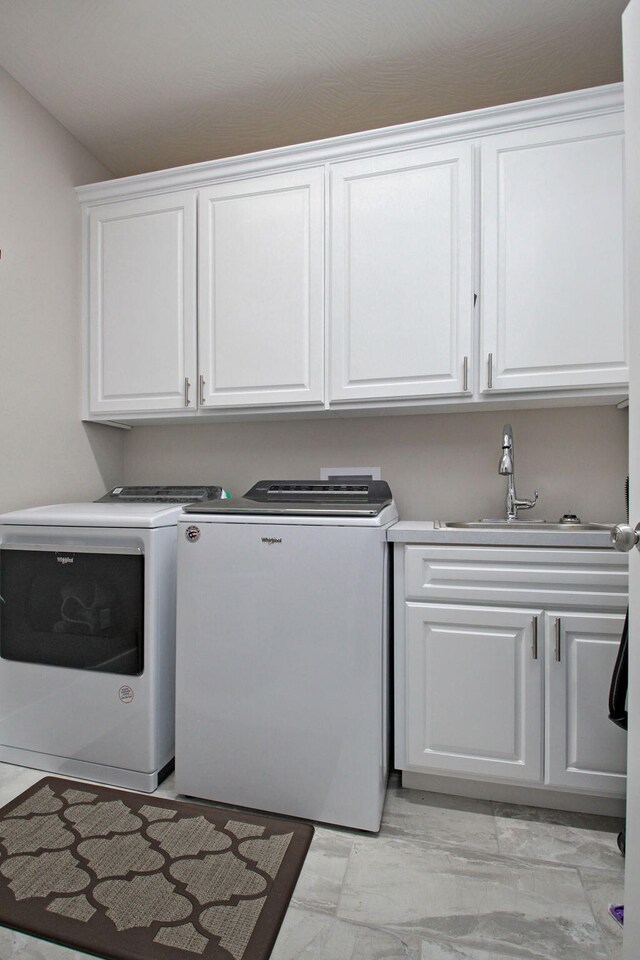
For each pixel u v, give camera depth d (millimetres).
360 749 1395
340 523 1419
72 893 1174
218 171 1968
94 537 1657
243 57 1760
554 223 1646
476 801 1554
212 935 1064
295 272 1890
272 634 1468
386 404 1849
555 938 1074
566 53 1736
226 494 2131
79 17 1608
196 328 2020
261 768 1475
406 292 1779
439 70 1817
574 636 1428
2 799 1539
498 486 2041
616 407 1926
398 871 1259
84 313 2201
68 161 2143
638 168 847
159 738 1621
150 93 1933
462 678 1493
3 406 1846
